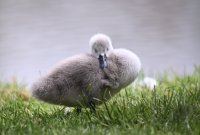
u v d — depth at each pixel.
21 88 15.76
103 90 11.04
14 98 13.28
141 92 12.49
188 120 9.85
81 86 10.95
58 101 11.16
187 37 30.23
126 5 39.22
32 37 30.44
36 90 11.01
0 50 28.05
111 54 11.28
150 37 30.75
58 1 39.88
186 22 33.72
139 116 10.29
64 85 10.94
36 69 25.11
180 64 25.48
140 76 15.53
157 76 17.34
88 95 11.02
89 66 10.95
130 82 11.35
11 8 36.22
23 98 13.95
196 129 9.34
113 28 33.25
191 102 10.75
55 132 9.61
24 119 10.88
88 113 10.74
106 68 10.89
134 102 11.54
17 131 9.91
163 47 28.64
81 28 32.84
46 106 12.79
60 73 10.98
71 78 10.92
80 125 10.17
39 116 11.20
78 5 39.09
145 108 10.61
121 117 10.20
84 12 37.06
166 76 16.53
